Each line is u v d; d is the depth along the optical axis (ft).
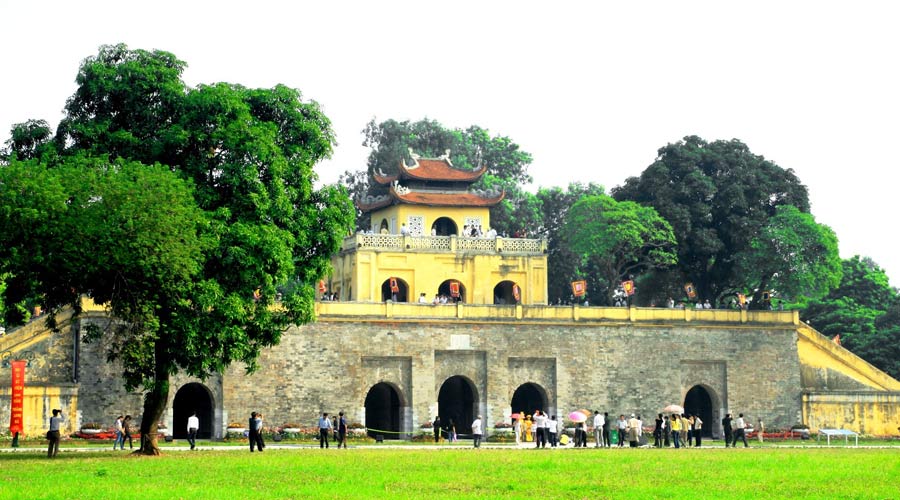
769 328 289.33
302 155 193.88
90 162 171.63
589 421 274.98
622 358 279.49
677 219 314.55
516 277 300.40
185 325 176.45
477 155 407.64
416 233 304.30
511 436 265.34
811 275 307.37
